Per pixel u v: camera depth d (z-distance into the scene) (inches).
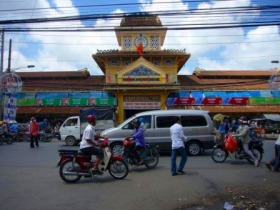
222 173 480.1
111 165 443.2
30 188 389.4
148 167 535.8
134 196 350.6
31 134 903.7
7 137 1055.0
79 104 1568.7
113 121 1070.4
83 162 423.5
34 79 1743.4
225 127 796.6
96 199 338.6
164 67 1600.6
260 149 576.1
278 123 1529.3
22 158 658.8
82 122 1048.8
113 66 1599.4
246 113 1574.8
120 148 671.1
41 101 1595.7
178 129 472.1
